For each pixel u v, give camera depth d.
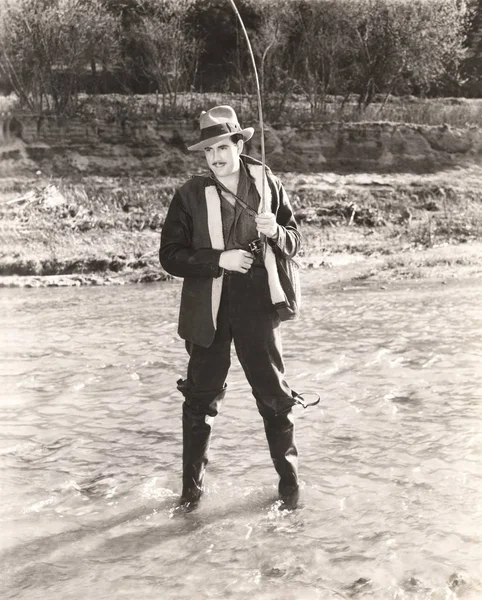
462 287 8.98
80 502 3.44
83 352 6.35
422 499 3.28
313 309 7.95
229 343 3.28
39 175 15.27
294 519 3.14
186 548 2.92
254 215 3.20
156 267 11.92
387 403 4.61
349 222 14.55
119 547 2.96
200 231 3.20
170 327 7.38
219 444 4.11
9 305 9.16
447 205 15.40
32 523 3.22
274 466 3.55
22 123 15.77
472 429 4.13
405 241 13.63
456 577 2.59
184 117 16.78
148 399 4.99
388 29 18.45
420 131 17.50
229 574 2.69
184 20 18.36
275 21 18.30
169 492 3.52
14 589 2.66
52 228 13.48
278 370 3.28
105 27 16.84
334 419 4.38
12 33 16.06
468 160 17.52
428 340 6.20
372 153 17.20
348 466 3.71
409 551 2.81
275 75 18.09
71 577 2.73
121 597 2.56
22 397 5.10
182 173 15.98
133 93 18.03
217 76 18.81
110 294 9.98
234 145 3.18
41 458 4.02
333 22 18.33
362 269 11.21
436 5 18.56
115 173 15.74
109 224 13.79
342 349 6.01
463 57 19.66
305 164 16.88
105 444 4.20
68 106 16.19
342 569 2.70
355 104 18.91
